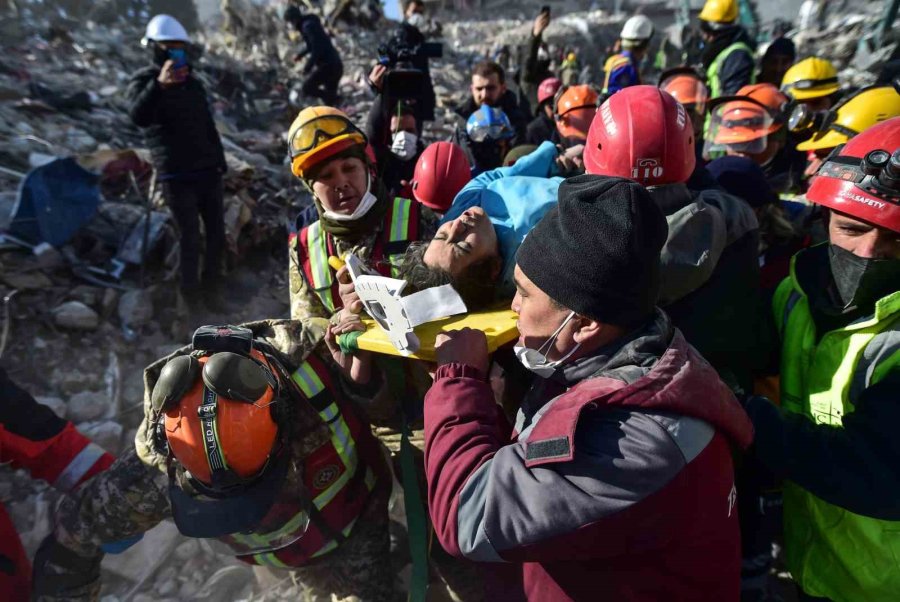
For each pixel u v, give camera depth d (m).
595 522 0.98
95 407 3.09
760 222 2.20
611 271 1.02
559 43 19.08
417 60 4.52
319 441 1.61
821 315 1.50
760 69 5.64
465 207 1.59
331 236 2.10
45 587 1.66
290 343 1.60
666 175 1.52
